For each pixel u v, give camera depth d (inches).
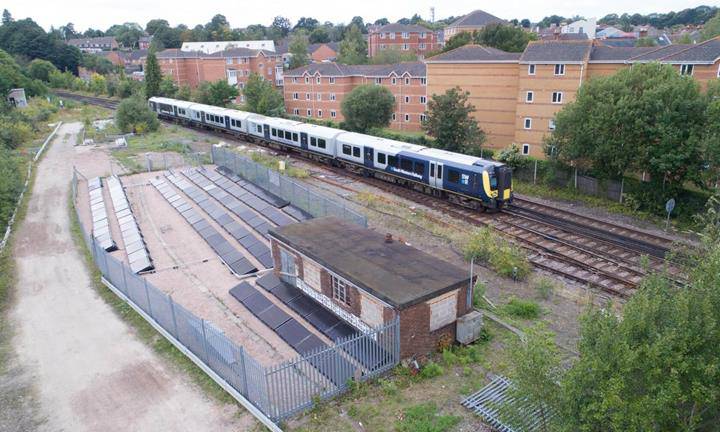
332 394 514.3
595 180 1354.6
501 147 2059.5
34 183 1473.9
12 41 4992.6
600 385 331.3
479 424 470.0
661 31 5753.0
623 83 1238.3
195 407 515.2
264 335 653.9
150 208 1232.8
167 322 645.9
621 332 345.1
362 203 1238.3
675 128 1125.7
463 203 1221.1
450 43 3250.5
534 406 392.5
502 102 2007.9
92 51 7096.5
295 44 4475.9
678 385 320.5
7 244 997.8
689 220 1160.2
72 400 533.3
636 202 1238.9
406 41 4785.9
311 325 667.4
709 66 1528.1
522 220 1133.1
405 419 479.8
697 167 1121.4
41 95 3499.0
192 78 4146.2
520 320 679.7
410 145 1365.7
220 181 1412.4
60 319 706.8
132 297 737.0
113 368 588.4
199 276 843.4
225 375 542.9
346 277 616.4
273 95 2920.8
